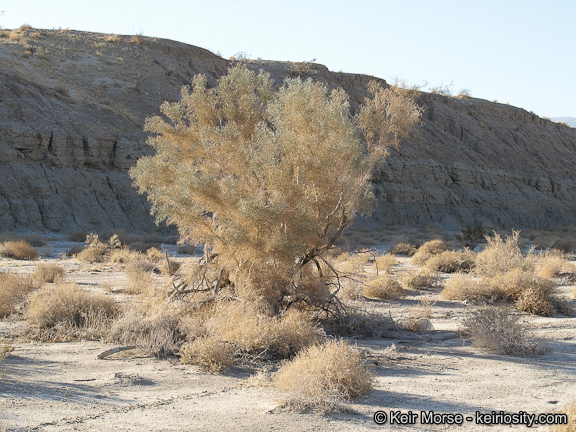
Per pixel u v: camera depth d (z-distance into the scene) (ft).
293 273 35.32
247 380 22.30
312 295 36.68
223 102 42.34
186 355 25.11
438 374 24.67
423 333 37.14
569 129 319.06
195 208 35.04
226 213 34.63
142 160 39.45
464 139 256.11
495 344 31.01
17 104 138.31
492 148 255.50
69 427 15.35
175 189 35.70
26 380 20.44
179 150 41.39
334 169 34.94
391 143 38.04
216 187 34.88
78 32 223.51
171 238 125.18
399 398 19.97
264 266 35.12
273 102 42.98
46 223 126.82
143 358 25.86
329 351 21.11
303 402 18.19
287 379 20.49
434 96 269.64
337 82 246.88
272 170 33.83
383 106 37.81
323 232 35.47
